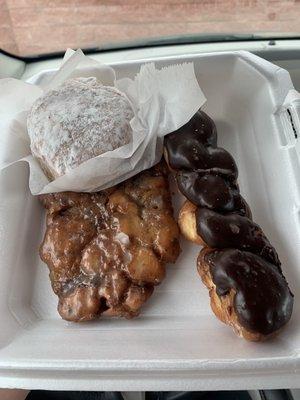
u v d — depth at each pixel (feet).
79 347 0.75
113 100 0.92
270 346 0.73
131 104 0.93
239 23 1.16
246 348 0.73
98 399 0.94
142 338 0.79
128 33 1.16
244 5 1.19
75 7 1.21
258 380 0.67
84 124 0.88
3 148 0.96
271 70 1.01
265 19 1.16
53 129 0.88
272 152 0.94
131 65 1.03
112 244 0.86
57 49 1.15
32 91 1.00
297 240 0.83
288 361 0.67
